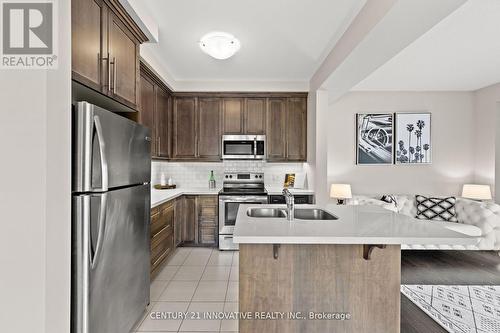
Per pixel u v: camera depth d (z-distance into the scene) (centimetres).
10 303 124
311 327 186
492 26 279
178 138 466
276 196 430
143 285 233
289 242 157
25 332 124
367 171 511
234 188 488
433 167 507
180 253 412
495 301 276
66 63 141
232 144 460
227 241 427
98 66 187
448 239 156
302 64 386
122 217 190
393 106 509
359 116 509
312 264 186
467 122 505
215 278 324
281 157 467
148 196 241
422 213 443
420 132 506
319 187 408
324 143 409
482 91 491
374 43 242
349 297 187
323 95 407
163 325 229
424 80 452
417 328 232
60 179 135
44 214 125
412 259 396
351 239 157
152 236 310
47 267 126
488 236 394
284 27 282
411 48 332
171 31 292
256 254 185
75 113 153
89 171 154
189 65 394
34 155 124
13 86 124
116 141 182
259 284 185
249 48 334
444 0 175
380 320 187
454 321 242
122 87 222
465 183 506
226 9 250
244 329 184
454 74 423
